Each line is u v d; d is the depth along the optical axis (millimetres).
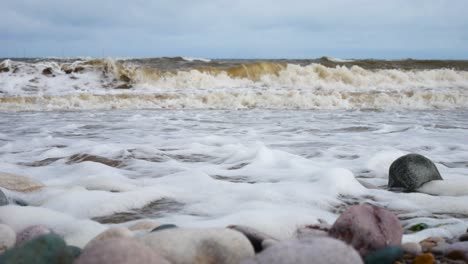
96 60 20719
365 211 2938
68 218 3686
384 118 12766
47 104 15961
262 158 6586
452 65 29891
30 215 3596
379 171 6027
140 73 19969
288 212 3912
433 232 3555
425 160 5156
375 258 2646
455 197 4594
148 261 2049
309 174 5566
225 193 4785
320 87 20266
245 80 21078
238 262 2494
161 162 6547
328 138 8953
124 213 4133
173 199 4562
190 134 9438
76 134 9523
